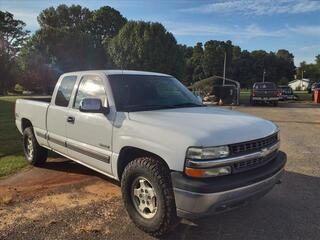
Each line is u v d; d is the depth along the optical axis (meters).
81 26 70.69
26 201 5.49
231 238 4.37
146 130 4.40
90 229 4.58
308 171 7.19
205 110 5.13
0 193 5.82
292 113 21.64
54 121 6.26
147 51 39.97
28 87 62.84
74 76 6.00
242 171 4.12
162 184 4.11
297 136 11.71
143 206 4.46
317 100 34.75
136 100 5.18
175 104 5.37
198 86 37.53
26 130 7.39
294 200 5.58
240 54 103.81
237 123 4.44
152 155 4.41
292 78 122.38
